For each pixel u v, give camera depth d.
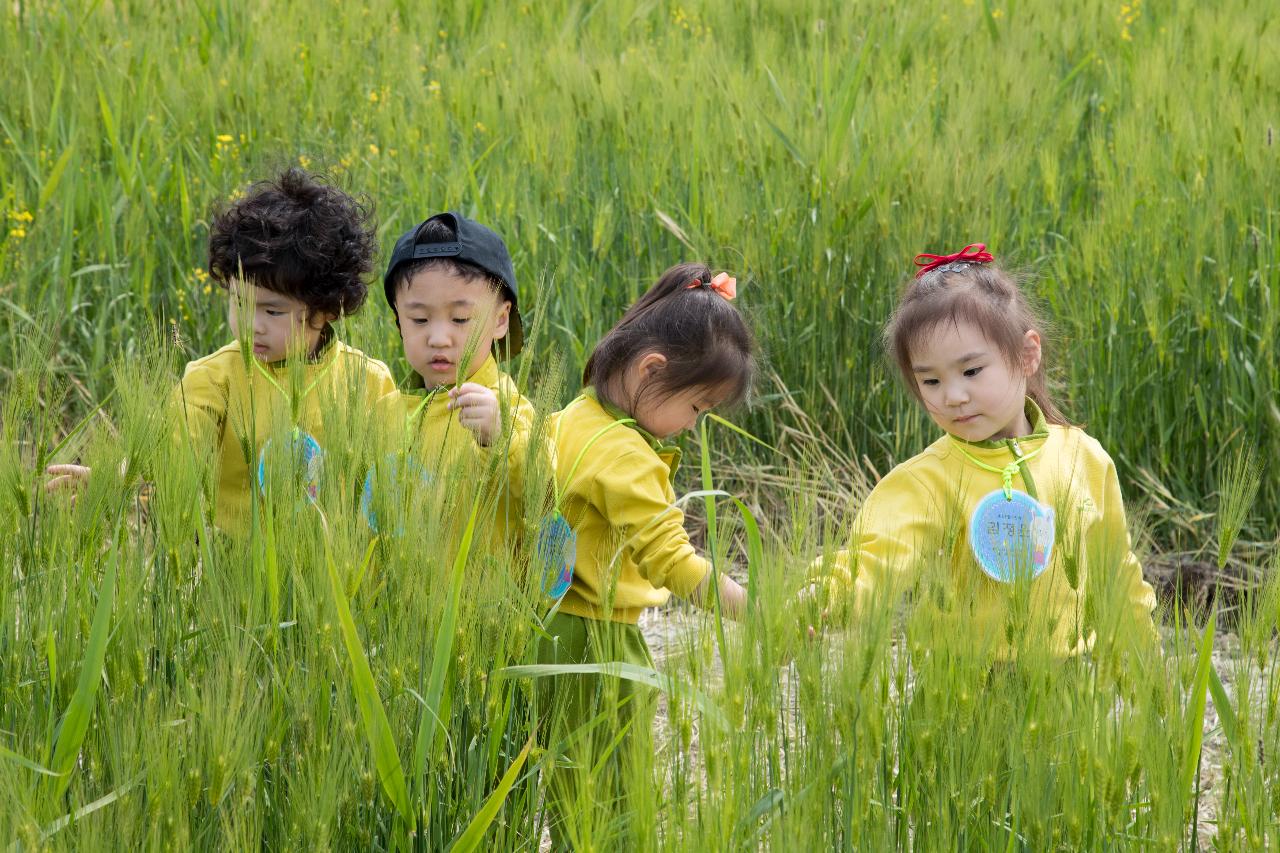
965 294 2.64
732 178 5.44
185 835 1.70
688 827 1.79
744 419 5.22
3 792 1.65
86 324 5.34
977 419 2.64
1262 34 7.74
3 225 5.51
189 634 2.00
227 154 5.84
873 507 2.70
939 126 6.60
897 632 2.05
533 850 2.10
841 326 5.18
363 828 1.94
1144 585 2.48
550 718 2.49
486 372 2.80
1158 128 6.04
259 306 2.71
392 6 8.95
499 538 2.56
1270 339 4.85
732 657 1.94
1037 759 1.89
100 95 5.63
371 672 1.95
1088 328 4.98
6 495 2.03
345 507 2.05
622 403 2.70
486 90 6.55
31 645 1.98
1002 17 8.88
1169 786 1.89
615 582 2.19
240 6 7.85
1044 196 5.78
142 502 2.17
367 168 5.67
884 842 1.88
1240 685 1.95
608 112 6.03
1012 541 2.33
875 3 9.08
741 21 9.09
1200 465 5.09
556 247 5.16
